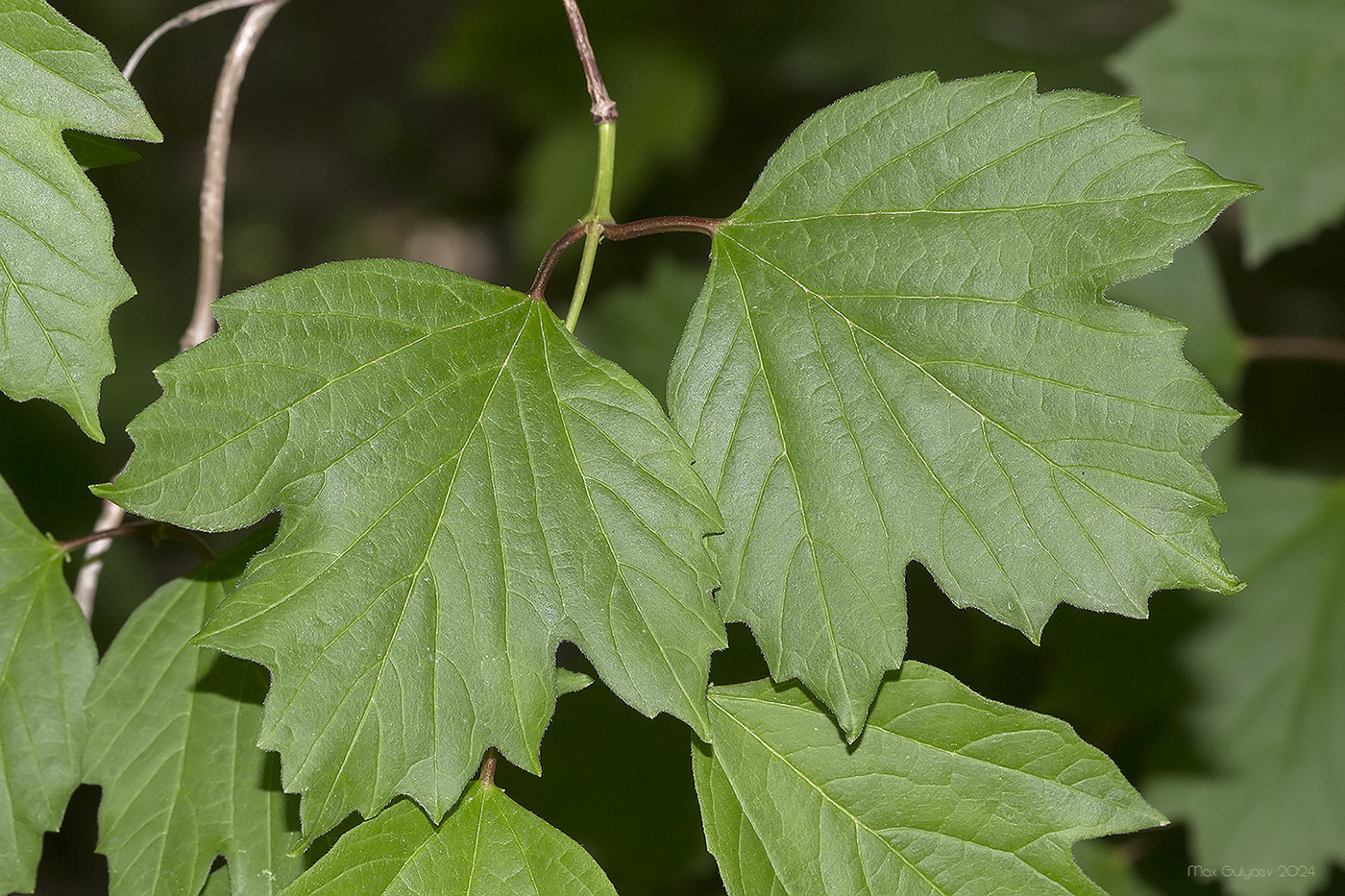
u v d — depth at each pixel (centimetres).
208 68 193
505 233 196
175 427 58
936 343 60
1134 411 59
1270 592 77
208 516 58
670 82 114
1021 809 60
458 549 59
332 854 59
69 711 63
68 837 133
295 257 201
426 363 59
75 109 59
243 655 58
